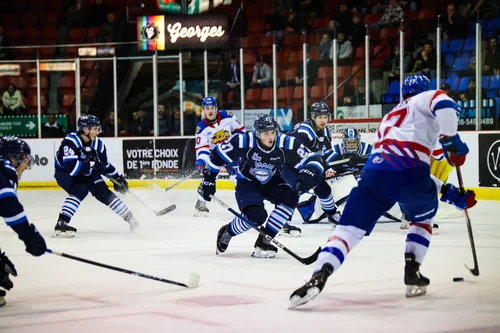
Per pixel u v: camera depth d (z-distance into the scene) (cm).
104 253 676
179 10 1670
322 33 1378
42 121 1527
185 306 445
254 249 634
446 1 1541
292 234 778
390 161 437
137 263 615
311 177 730
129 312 432
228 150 612
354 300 455
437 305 439
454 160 459
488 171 1144
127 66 1527
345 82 1339
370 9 1622
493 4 1448
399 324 394
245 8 1684
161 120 1466
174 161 1437
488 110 1187
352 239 434
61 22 1817
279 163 607
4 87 1555
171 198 1255
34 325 404
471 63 1245
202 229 853
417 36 1320
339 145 867
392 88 1310
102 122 1541
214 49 1568
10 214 425
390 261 603
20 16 1811
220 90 1456
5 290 503
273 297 468
